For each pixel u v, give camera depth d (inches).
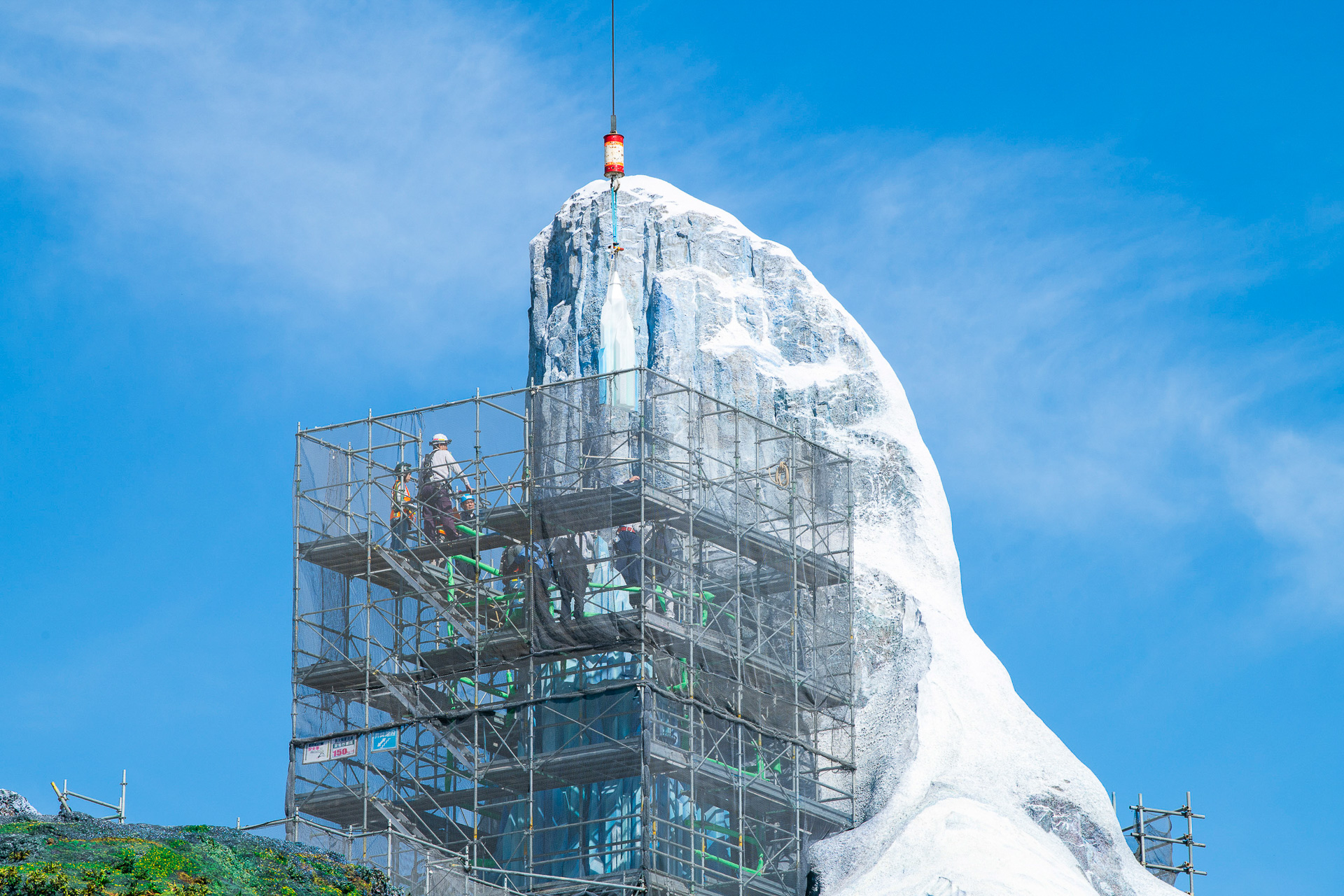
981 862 2610.7
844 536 3038.9
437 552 2778.1
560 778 2667.3
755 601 2792.8
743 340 3294.8
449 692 2792.8
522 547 2748.5
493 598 2746.1
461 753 2701.8
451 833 2711.6
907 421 3270.2
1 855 2143.2
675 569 2743.6
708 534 2775.6
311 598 2839.6
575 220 3474.4
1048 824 2807.6
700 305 3302.2
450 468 2807.6
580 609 2664.9
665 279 3304.6
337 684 2812.5
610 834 2674.7
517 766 2637.8
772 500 2979.8
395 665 2780.5
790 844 2758.4
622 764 2625.5
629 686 2623.0
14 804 2436.0
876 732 2898.6
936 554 3139.8
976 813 2719.0
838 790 2815.0
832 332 3334.2
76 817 2409.0
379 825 2719.0
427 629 2837.1
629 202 3432.6
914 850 2652.6
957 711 2898.6
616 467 2888.8
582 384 3107.8
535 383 3395.7
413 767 2755.9
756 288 3380.9
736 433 2839.6
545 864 2682.1
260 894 2208.4
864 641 2989.7
